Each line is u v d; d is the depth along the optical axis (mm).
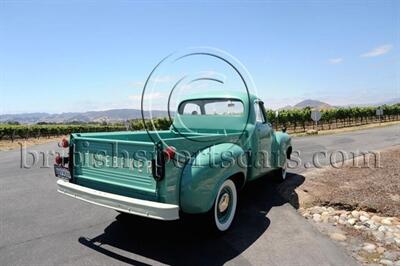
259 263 3246
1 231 4133
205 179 3486
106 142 3557
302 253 3471
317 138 19484
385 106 52688
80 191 3586
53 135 38969
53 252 3506
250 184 6645
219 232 3893
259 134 5328
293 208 5086
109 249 3578
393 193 5473
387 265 3201
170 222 4453
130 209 3180
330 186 6082
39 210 5051
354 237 3938
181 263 3242
